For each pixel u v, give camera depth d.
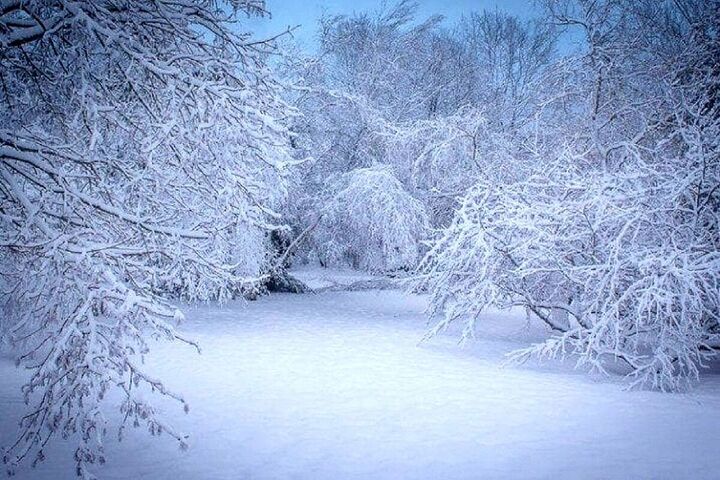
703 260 9.75
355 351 12.95
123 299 5.32
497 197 12.80
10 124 7.34
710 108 12.59
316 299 22.86
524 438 7.20
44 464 6.26
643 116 12.98
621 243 11.25
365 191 22.58
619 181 11.14
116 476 6.02
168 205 7.33
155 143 6.52
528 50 30.59
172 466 6.32
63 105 7.28
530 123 15.82
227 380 10.17
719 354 13.91
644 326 10.69
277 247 25.30
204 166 7.28
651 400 8.98
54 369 4.91
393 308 21.08
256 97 7.45
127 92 7.19
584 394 9.36
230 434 7.38
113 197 6.95
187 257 6.57
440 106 28.08
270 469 6.27
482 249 11.98
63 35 6.75
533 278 13.56
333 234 26.28
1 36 6.14
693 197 10.85
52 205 6.29
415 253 22.92
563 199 12.06
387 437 7.27
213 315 18.00
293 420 7.96
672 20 15.46
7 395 8.59
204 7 7.16
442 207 22.25
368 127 25.03
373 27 27.50
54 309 5.30
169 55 7.04
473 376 10.66
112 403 8.55
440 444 7.02
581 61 14.16
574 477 5.96
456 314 12.63
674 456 6.49
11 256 6.00
